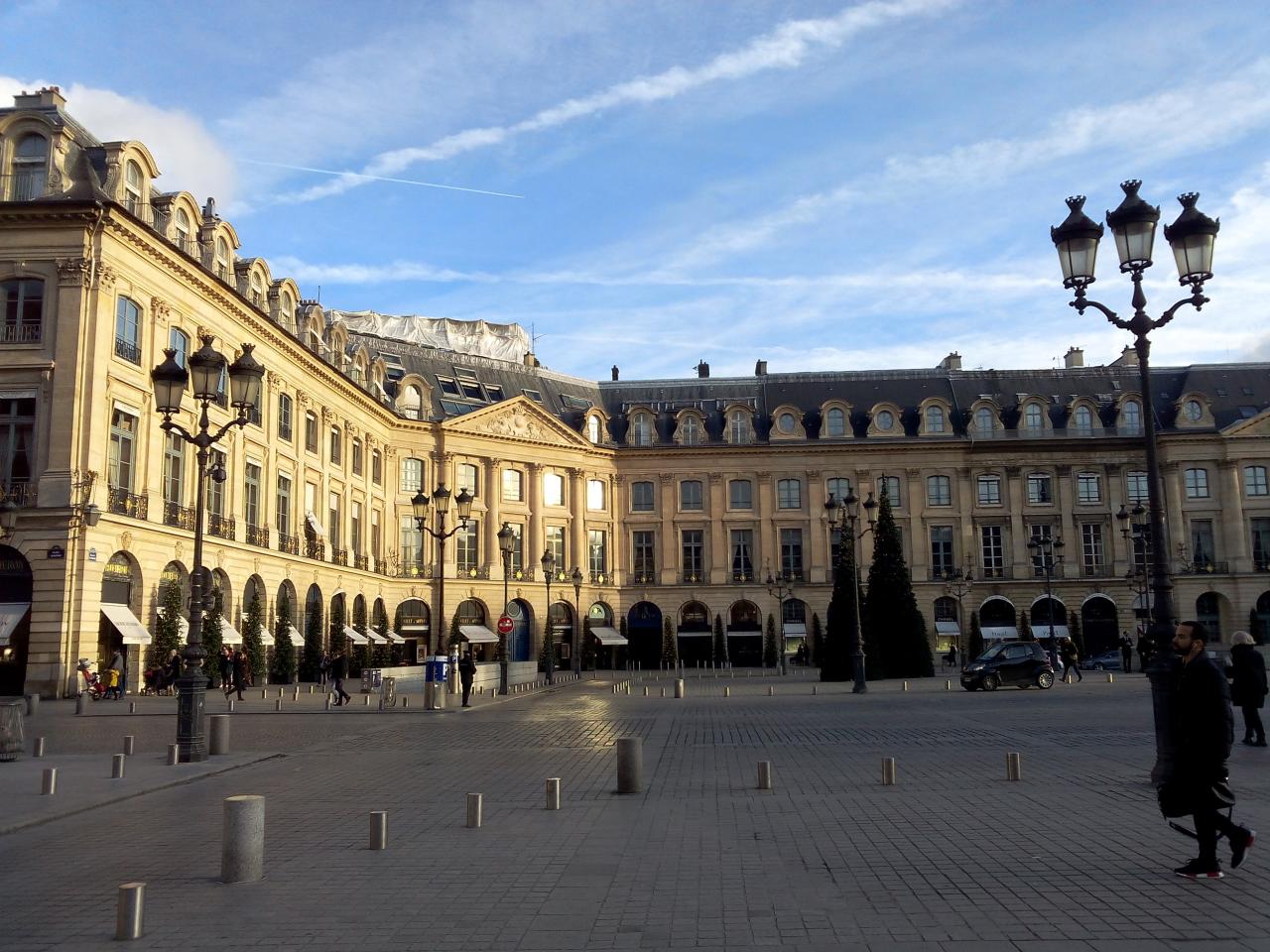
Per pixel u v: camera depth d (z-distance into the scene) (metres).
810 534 71.38
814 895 8.45
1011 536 70.12
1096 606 69.56
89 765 17.52
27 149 36.34
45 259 34.94
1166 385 72.81
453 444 66.38
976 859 9.66
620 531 72.81
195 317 41.25
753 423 73.44
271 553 46.59
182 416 39.81
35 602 33.25
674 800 13.16
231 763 17.70
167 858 10.44
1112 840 10.41
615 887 8.85
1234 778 14.05
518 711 30.12
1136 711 25.78
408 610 64.81
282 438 49.56
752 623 71.62
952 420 71.88
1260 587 67.56
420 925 7.83
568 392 75.31
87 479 34.03
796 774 15.43
